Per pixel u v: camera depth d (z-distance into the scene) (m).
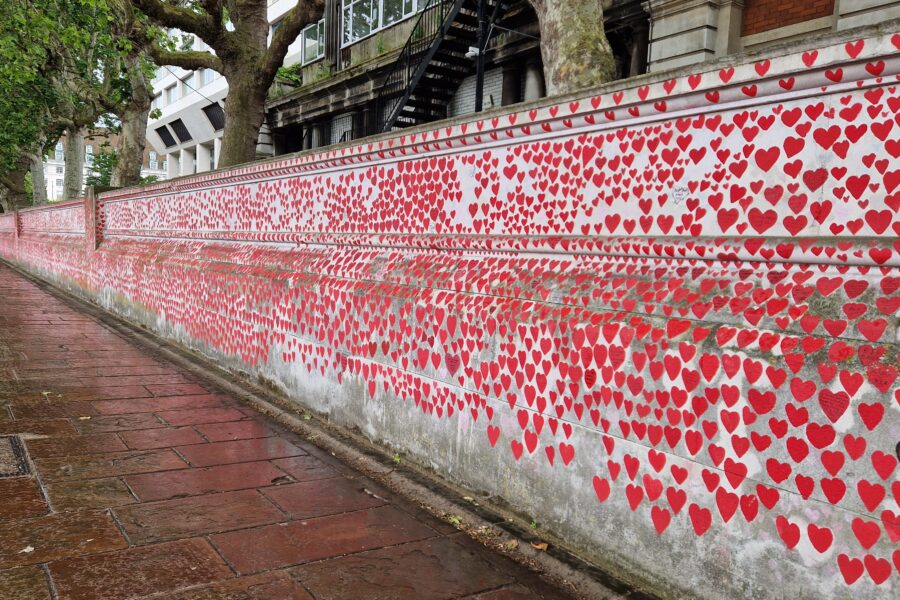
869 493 1.80
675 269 2.47
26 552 2.55
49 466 3.54
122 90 16.06
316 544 2.78
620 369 2.49
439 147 3.59
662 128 2.48
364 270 4.25
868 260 1.89
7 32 13.32
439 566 2.64
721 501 2.17
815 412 1.92
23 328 8.12
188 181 7.26
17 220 19.41
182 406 4.95
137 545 2.67
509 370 3.02
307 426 4.47
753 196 2.19
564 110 2.79
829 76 1.94
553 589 2.51
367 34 17.78
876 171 1.89
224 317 6.09
